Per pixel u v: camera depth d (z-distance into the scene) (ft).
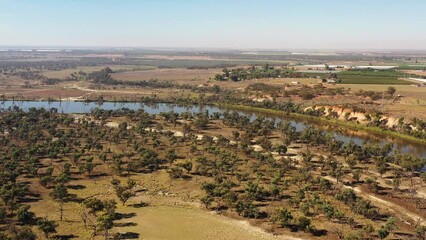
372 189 373.81
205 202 334.65
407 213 328.70
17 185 350.64
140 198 354.54
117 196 355.56
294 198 341.41
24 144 510.58
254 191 350.64
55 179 375.25
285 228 300.20
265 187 375.45
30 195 355.36
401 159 433.89
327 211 306.76
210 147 490.90
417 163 408.46
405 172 419.33
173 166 437.17
